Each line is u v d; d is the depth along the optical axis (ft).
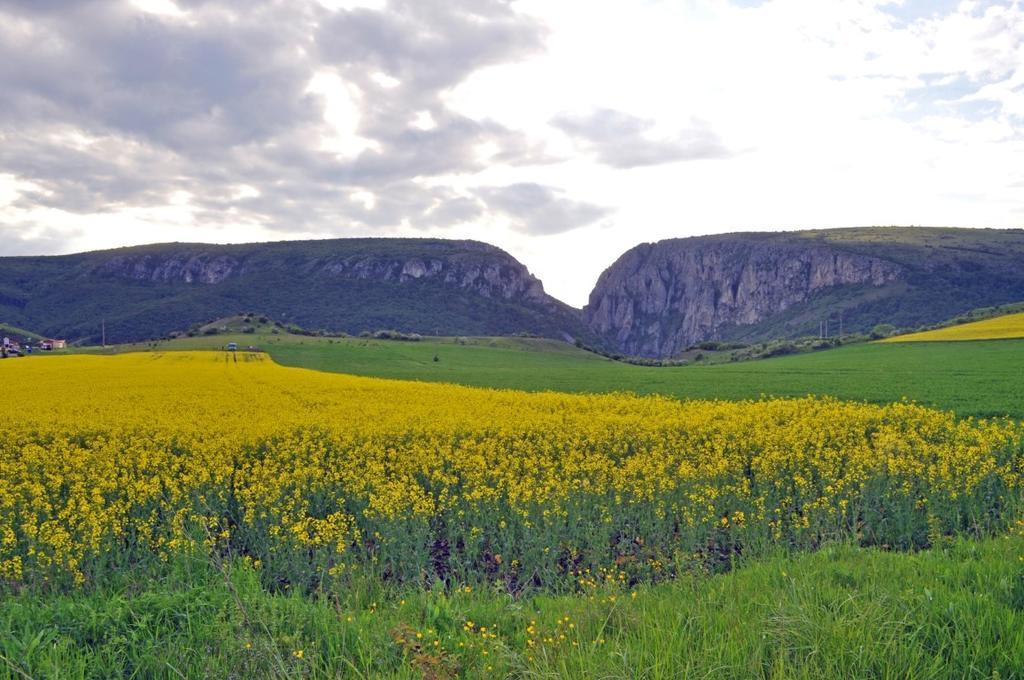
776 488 41.11
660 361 413.59
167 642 19.57
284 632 20.12
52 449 54.90
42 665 17.98
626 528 35.47
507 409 84.79
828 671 16.20
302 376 162.20
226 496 40.70
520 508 35.68
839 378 145.28
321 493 41.32
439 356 305.12
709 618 19.90
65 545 28.32
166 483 38.81
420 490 38.73
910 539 32.50
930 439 56.49
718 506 37.81
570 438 57.11
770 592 22.35
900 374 146.92
